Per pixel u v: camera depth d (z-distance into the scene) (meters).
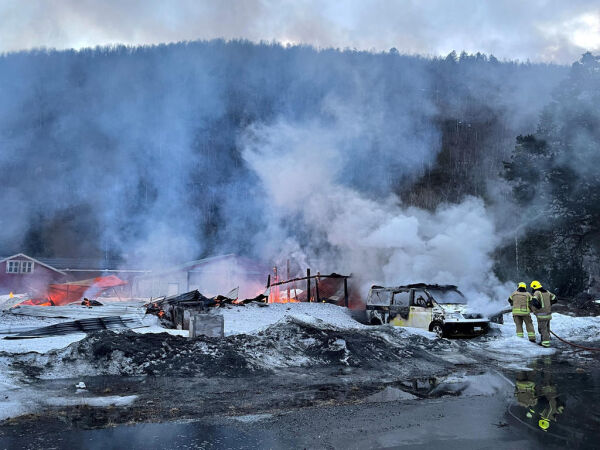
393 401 7.12
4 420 5.99
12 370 8.21
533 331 13.43
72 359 8.81
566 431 5.70
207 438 5.41
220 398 7.22
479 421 6.09
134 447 5.11
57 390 7.45
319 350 10.36
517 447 5.16
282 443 5.28
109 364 8.72
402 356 10.62
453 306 14.83
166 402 6.95
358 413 6.45
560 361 10.70
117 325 14.53
